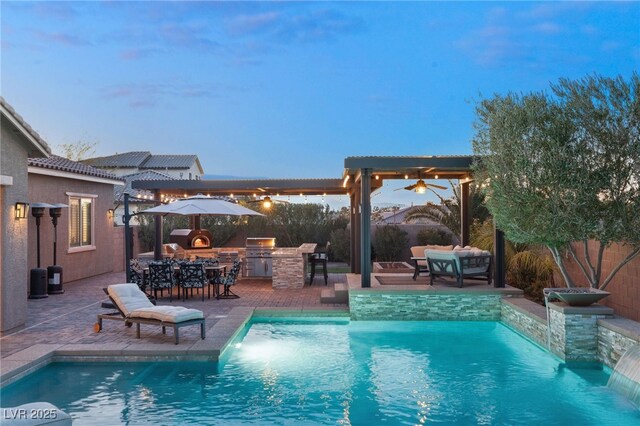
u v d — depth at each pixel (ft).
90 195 61.16
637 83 29.17
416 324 40.14
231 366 28.66
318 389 25.09
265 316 40.81
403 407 22.76
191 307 41.88
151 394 24.02
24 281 34.40
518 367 28.91
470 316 40.32
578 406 22.79
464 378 26.91
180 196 68.95
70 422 16.21
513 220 32.35
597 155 29.81
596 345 28.68
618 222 29.66
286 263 52.54
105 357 28.32
